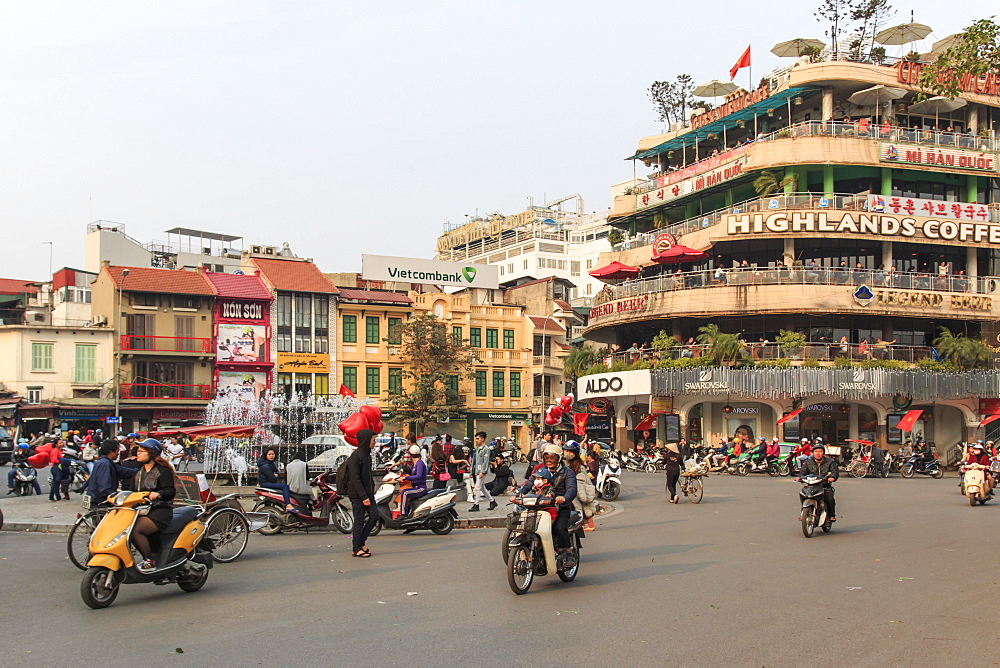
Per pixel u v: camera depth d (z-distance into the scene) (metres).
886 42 51.72
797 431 47.94
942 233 47.84
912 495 28.34
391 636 8.88
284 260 59.25
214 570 13.39
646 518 21.86
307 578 12.52
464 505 24.34
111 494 17.45
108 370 52.22
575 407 60.22
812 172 49.47
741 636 8.92
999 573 12.84
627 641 8.70
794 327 48.50
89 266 68.94
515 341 64.81
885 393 45.28
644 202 57.34
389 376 59.31
